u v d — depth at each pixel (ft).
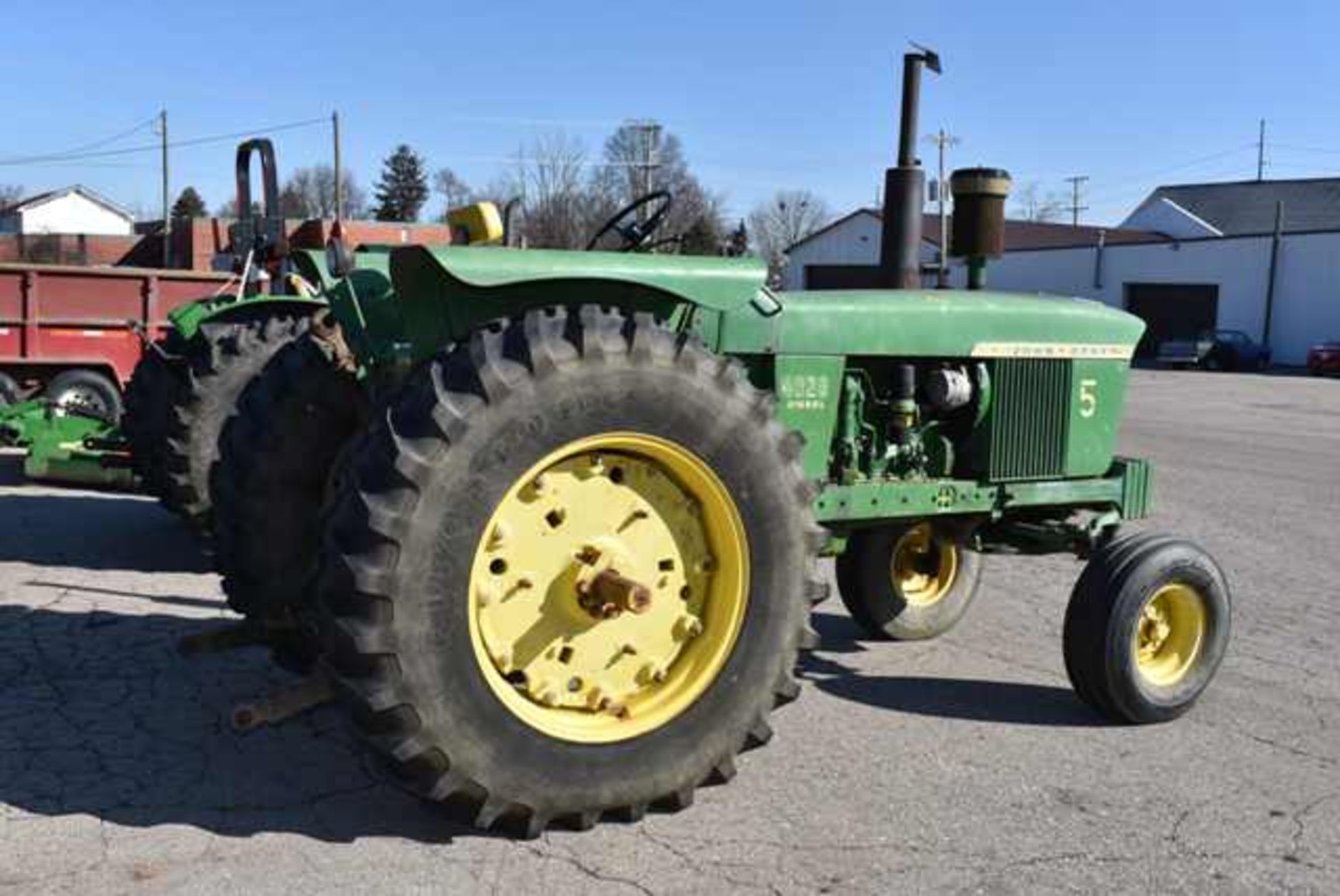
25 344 38.37
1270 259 146.61
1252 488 39.40
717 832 12.05
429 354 11.92
